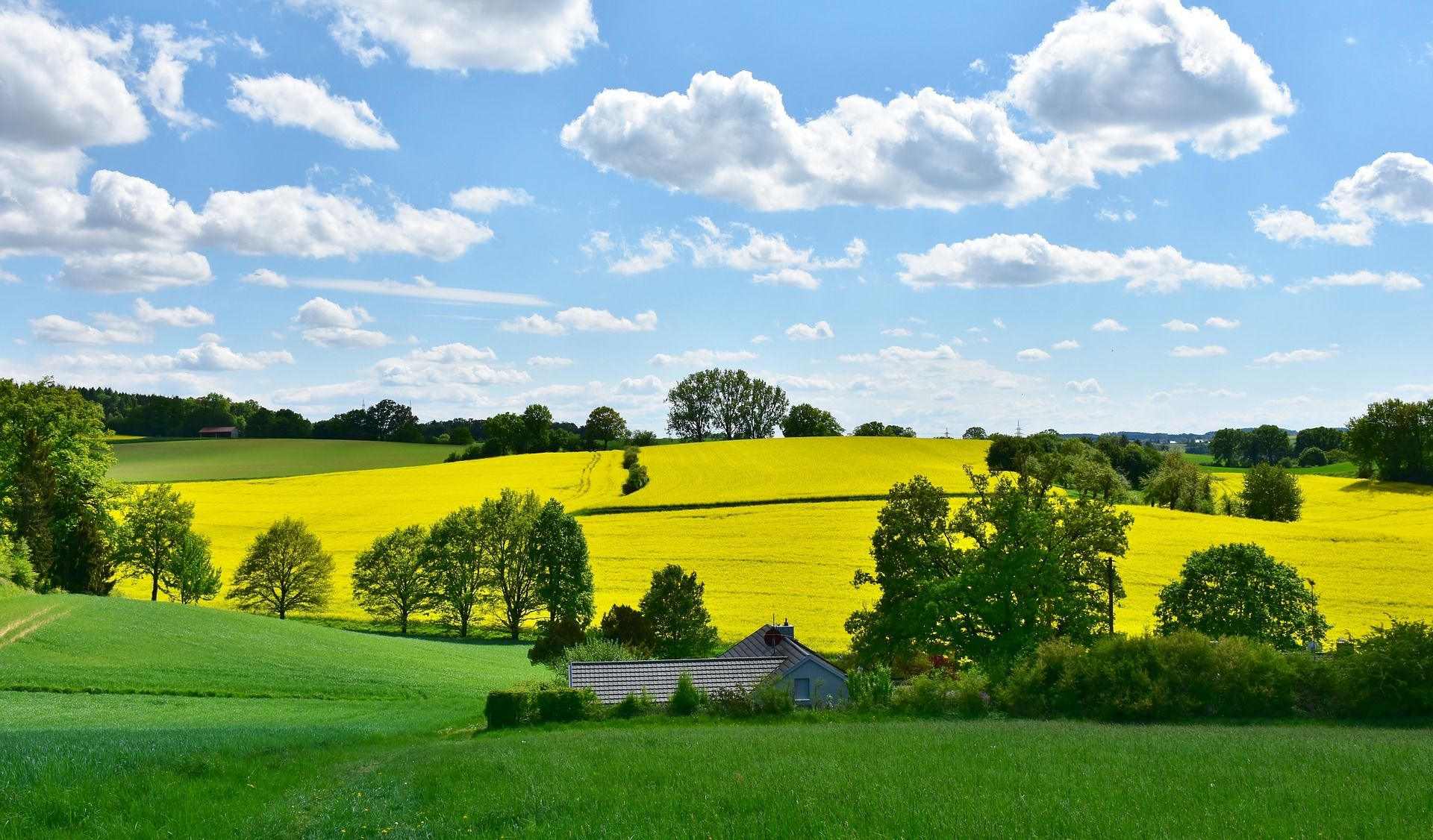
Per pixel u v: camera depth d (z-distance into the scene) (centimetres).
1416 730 2366
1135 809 1251
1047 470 4609
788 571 7394
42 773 1596
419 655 5416
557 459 14050
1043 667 3078
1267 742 1945
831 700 3684
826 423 19862
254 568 7194
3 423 6544
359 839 1318
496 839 1255
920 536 4578
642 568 7631
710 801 1374
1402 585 6419
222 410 19288
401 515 10438
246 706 3844
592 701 3266
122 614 5300
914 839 1116
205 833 1343
